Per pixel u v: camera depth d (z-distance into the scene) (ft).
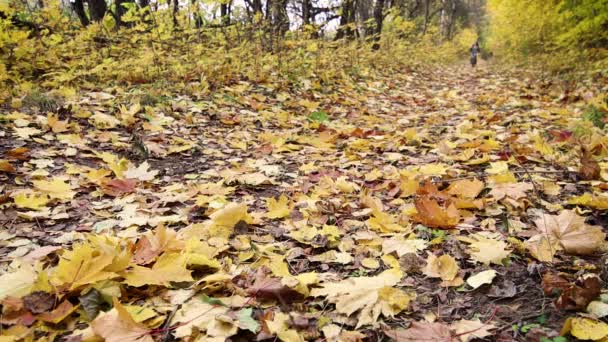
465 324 4.94
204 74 21.43
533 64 43.80
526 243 6.84
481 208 8.43
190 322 4.94
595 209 8.13
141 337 4.66
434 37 78.54
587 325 4.70
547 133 14.21
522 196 8.58
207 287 5.70
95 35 23.75
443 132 16.49
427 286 6.00
